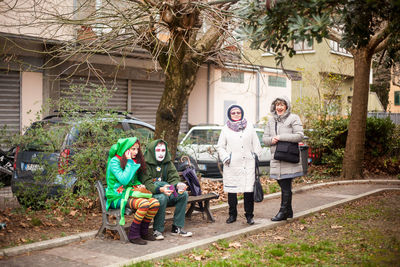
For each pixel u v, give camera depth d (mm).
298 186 11359
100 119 7828
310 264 5137
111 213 5984
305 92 22438
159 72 16797
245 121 7164
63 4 11922
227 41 7633
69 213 7293
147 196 5969
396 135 15172
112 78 15469
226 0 6562
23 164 8008
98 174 7812
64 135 7684
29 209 7488
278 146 7207
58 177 7555
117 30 7246
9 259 5070
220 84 19234
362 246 5832
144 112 16797
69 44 8047
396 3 3955
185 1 7059
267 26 5016
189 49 8352
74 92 8297
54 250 5492
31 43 12578
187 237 6305
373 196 10266
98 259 5145
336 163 13625
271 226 7020
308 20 4594
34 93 13188
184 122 18094
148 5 7215
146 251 5531
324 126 14078
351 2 4723
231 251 5656
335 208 8734
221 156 7031
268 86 21812
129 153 5941
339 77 15703
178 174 6996
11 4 11469
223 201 9117
